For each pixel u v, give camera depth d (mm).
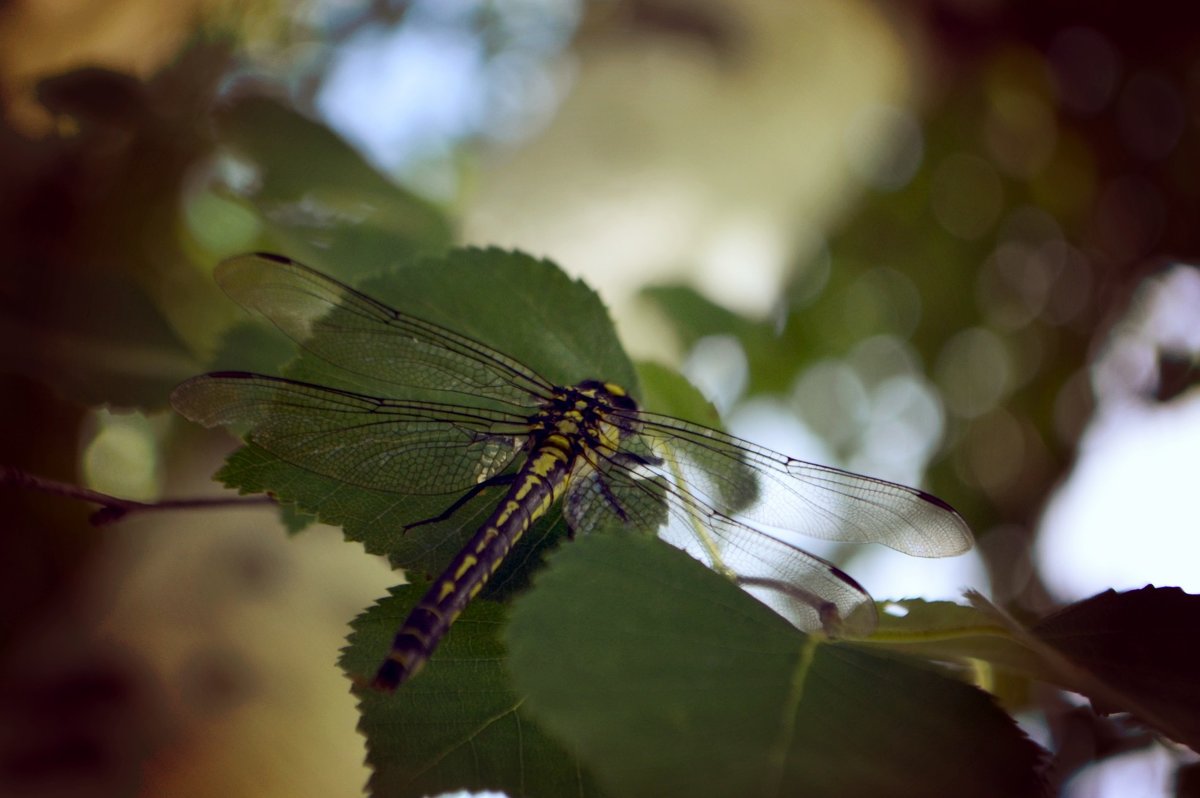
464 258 319
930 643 294
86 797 331
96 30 346
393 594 301
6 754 333
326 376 311
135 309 328
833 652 287
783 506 313
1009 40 504
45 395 361
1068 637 295
